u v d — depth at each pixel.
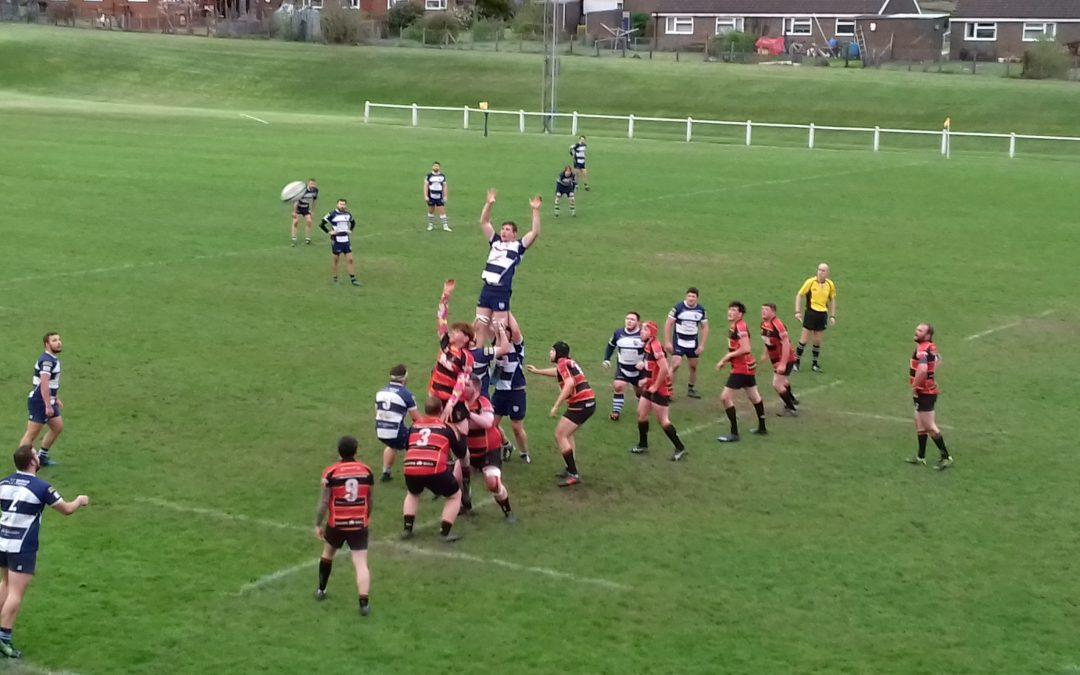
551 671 11.77
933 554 14.79
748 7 97.06
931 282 31.36
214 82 82.62
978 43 93.38
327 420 19.34
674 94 79.12
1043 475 17.73
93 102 73.25
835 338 25.80
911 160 57.34
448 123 70.25
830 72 83.44
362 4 103.38
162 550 14.37
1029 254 35.25
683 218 39.72
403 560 14.26
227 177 44.53
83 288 27.45
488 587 13.58
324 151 53.19
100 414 19.27
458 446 14.88
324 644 12.21
